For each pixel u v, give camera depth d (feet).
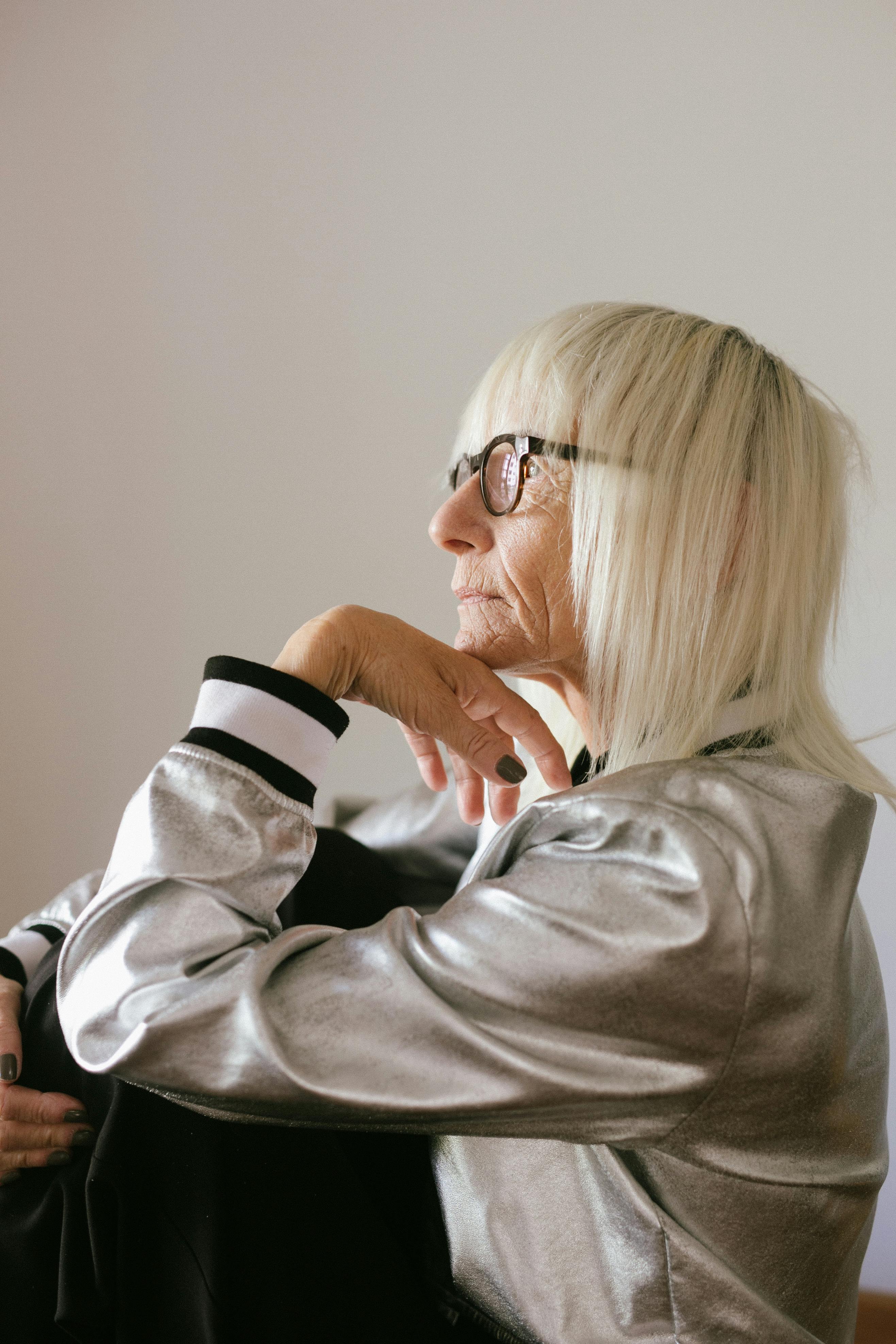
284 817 2.15
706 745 2.37
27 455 6.93
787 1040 1.87
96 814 6.91
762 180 5.63
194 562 6.74
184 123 6.69
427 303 6.33
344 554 6.54
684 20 5.76
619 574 2.39
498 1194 2.32
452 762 3.07
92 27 6.79
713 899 1.81
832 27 5.47
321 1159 2.44
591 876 1.95
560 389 2.48
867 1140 2.25
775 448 2.50
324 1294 2.35
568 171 6.03
